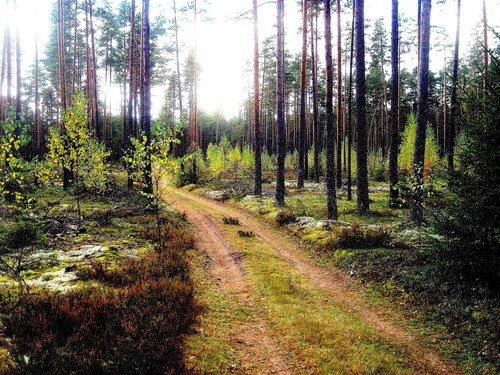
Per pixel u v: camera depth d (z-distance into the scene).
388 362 7.28
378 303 10.34
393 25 22.17
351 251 13.94
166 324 7.16
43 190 26.31
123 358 5.61
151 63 50.16
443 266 10.00
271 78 58.47
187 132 57.56
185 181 40.50
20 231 13.35
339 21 30.09
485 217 8.82
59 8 34.22
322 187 34.31
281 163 24.58
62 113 17.62
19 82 30.41
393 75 22.38
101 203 23.41
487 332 7.87
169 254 12.60
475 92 9.38
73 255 12.45
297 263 14.12
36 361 5.32
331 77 18.69
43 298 7.41
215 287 11.20
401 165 35.78
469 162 9.14
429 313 9.27
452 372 7.10
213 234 18.12
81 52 50.44
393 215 20.30
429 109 68.69
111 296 7.94
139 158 12.89
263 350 7.66
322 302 10.33
